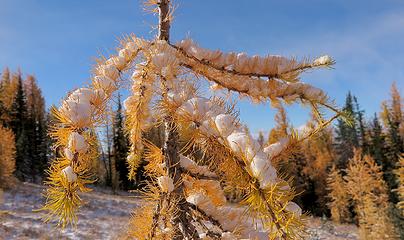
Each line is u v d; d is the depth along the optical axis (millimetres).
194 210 2264
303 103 2312
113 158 54156
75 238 15117
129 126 2367
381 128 54188
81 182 1562
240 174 1463
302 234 1404
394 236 19469
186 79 2184
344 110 2184
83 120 1658
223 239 1985
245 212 1441
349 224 36438
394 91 55000
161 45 2193
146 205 2520
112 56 2289
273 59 2283
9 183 29750
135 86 2225
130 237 2432
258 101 2404
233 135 1464
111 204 28078
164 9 2418
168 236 2309
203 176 2402
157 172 2521
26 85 71438
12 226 15906
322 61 2182
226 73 2293
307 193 45562
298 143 1972
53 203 1523
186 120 1629
